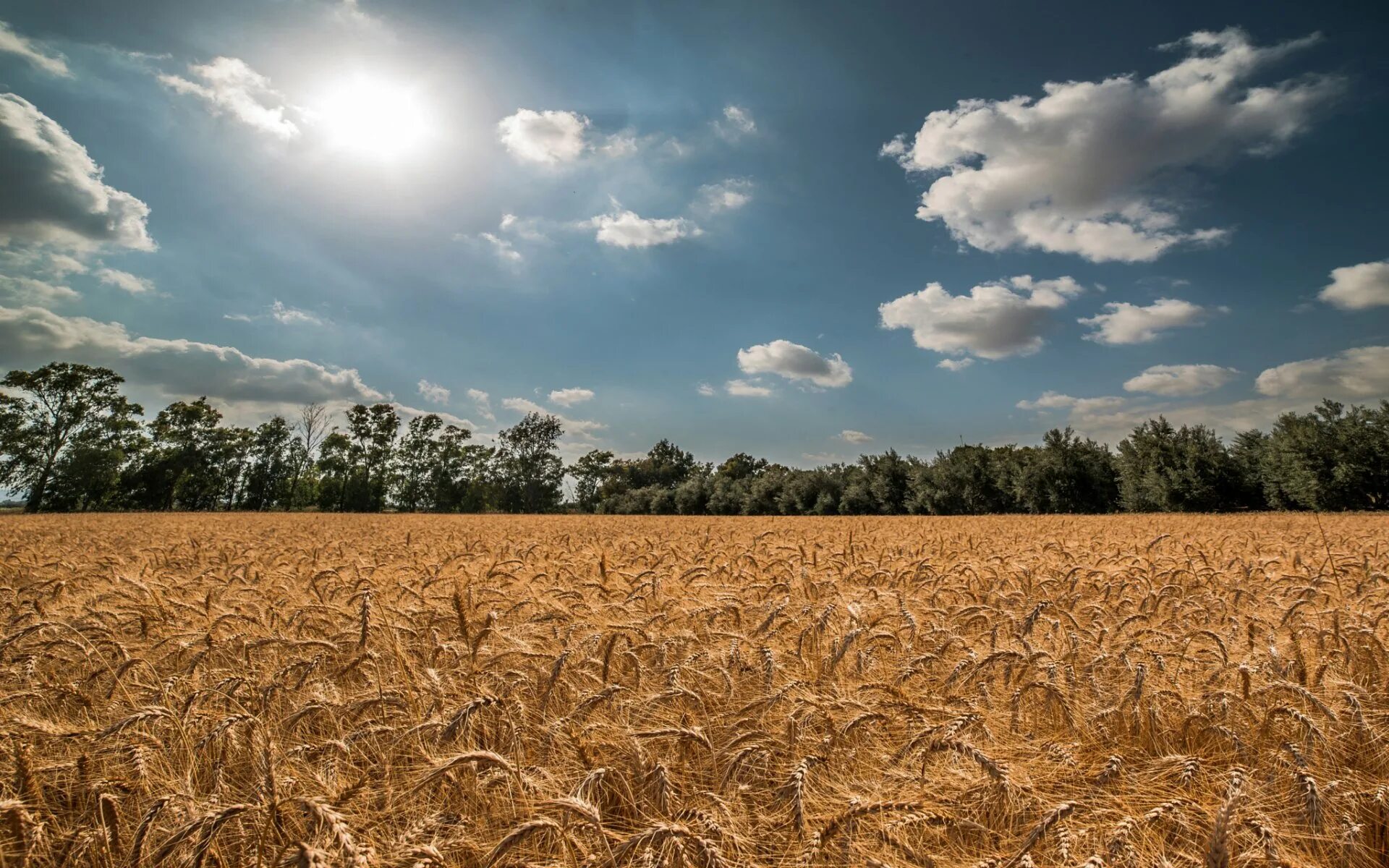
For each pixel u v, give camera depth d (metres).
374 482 114.00
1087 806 2.98
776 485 80.25
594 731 3.71
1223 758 3.51
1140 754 3.62
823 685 4.32
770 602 6.46
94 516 55.94
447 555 12.48
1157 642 5.22
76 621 5.78
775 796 3.09
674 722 3.94
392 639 4.96
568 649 4.66
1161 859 2.66
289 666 4.55
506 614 6.50
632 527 30.42
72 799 3.31
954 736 3.28
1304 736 3.46
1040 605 5.83
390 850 2.76
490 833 3.06
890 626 5.71
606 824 3.18
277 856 2.68
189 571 10.59
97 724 3.81
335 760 3.32
